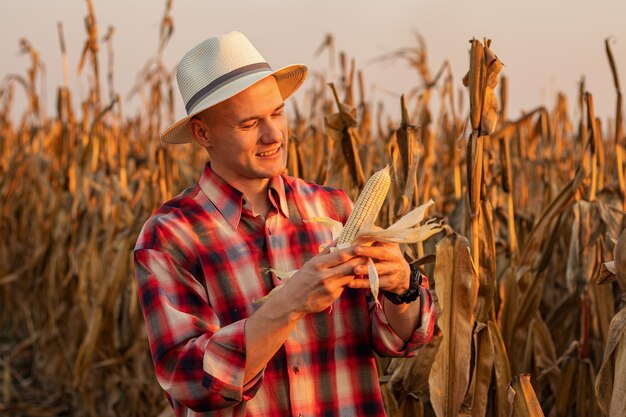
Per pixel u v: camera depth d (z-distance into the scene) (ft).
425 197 11.91
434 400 7.97
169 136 6.63
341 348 6.25
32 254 23.35
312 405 6.02
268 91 5.93
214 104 5.74
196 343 5.57
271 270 5.90
